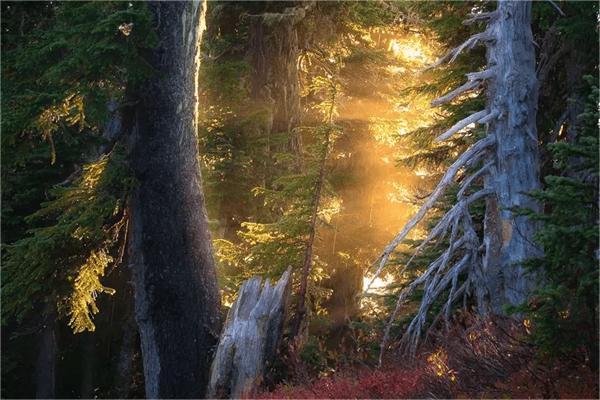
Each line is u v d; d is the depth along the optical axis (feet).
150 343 47.73
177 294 47.03
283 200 51.78
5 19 59.47
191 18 46.57
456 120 45.16
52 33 42.19
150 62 45.75
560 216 22.22
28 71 44.34
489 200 37.86
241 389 43.52
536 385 24.67
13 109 42.98
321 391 35.96
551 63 41.73
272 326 44.88
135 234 47.65
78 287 49.67
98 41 40.98
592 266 21.21
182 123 46.85
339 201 60.95
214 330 48.01
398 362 36.99
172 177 46.73
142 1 41.86
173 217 46.80
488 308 37.01
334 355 44.83
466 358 28.45
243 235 51.39
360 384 33.86
